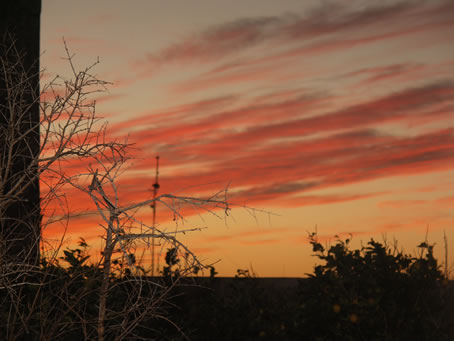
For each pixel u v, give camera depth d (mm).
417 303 5648
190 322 5945
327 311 5590
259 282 6336
